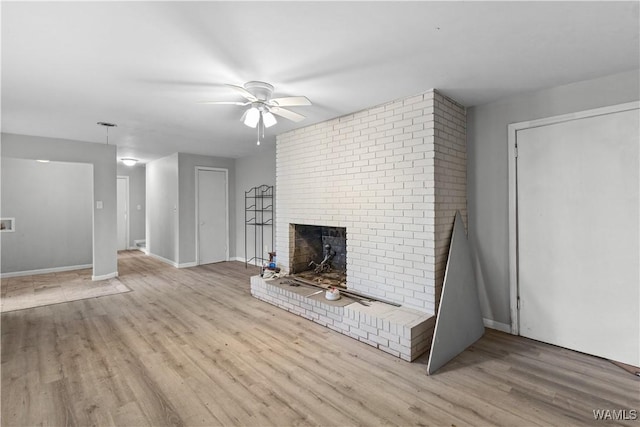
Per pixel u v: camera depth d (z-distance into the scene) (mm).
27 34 1887
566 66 2355
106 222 5234
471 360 2551
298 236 4344
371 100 3039
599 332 2578
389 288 3123
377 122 3176
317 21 1775
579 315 2672
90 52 2117
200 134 4531
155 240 7285
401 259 3008
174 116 3592
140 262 6762
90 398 2035
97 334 3039
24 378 2258
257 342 2873
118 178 8320
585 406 1967
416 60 2250
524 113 2930
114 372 2348
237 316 3545
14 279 5262
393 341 2635
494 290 3166
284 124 3891
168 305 3930
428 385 2197
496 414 1893
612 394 2088
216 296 4320
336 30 1870
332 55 2176
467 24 1810
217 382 2225
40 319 3436
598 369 2400
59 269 5973
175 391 2117
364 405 1981
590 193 2598
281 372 2361
